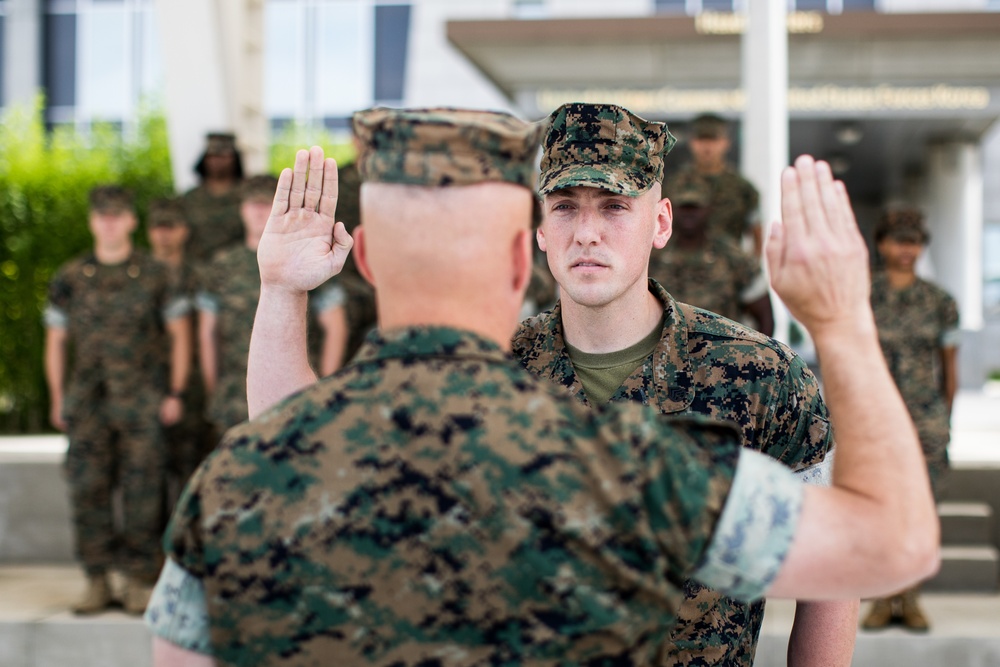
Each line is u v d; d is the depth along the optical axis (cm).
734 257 475
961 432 832
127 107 1997
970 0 1903
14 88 1997
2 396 843
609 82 1565
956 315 509
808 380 205
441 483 121
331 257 171
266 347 174
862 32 1509
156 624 127
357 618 120
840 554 120
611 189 194
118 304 516
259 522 123
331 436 125
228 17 752
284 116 1992
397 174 125
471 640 119
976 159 1881
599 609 119
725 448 125
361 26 1988
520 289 133
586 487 120
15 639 481
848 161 2044
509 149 126
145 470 514
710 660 194
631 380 205
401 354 127
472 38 1530
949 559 540
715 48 1523
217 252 609
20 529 597
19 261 813
